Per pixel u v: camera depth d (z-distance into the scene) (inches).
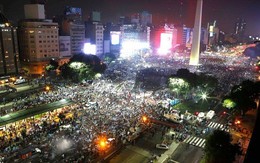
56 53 6446.9
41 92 3727.9
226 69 6491.1
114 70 5954.7
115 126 2501.2
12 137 2209.6
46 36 6097.4
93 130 2407.7
